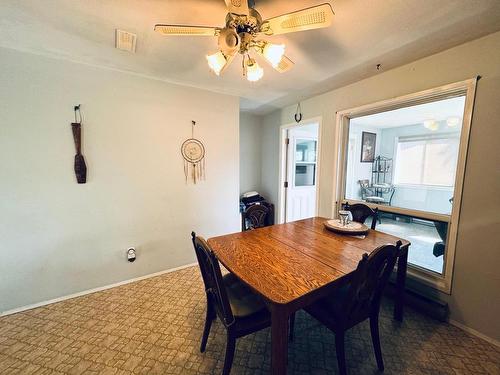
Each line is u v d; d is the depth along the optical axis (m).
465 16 1.31
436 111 1.90
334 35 1.50
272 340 1.01
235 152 2.94
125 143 2.22
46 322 1.77
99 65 2.01
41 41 1.61
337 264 1.30
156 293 2.18
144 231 2.42
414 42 1.60
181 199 2.61
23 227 1.87
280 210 3.77
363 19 1.34
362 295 1.18
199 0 1.18
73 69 1.94
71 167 2.00
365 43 1.61
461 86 1.63
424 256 2.01
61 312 1.89
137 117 2.26
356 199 2.63
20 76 1.76
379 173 2.41
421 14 1.29
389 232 2.32
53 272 2.01
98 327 1.72
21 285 1.90
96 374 1.33
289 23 1.11
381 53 1.75
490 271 1.55
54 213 1.97
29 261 1.92
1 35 1.54
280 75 2.20
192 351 1.49
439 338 1.60
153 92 2.32
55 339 1.60
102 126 2.10
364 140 2.51
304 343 1.57
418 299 1.85
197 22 1.38
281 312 0.97
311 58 1.83
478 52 1.54
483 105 1.54
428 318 1.80
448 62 1.69
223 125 2.81
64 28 1.45
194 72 2.14
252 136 4.12
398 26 1.41
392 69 2.04
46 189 1.92
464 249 1.68
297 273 1.19
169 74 2.20
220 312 1.31
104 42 1.62
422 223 2.03
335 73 2.15
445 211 1.87
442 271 1.84
